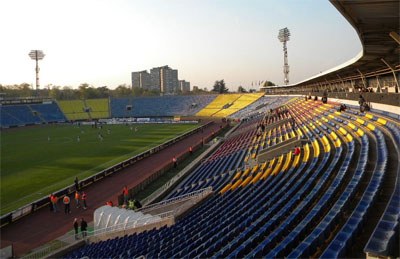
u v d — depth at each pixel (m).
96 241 23.05
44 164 48.25
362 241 11.08
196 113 119.56
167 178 39.59
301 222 13.33
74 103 129.25
